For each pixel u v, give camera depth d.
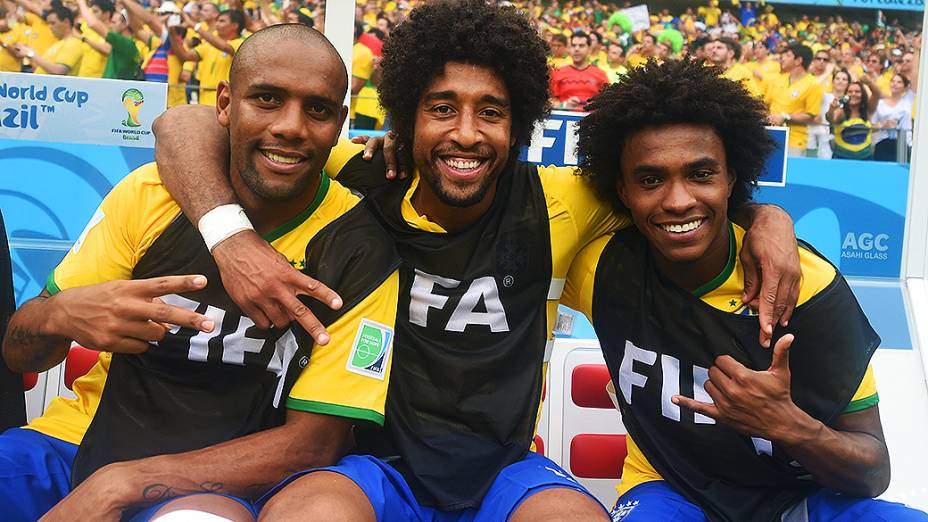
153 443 1.38
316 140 1.36
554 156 2.18
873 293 2.32
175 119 1.49
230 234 1.31
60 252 2.24
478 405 1.47
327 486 1.22
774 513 1.51
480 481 1.41
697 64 1.53
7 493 1.34
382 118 2.58
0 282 1.62
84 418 1.55
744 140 1.52
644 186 1.48
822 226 2.40
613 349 1.61
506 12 1.52
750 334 1.50
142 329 1.26
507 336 1.52
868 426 1.49
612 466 2.05
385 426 1.49
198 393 1.42
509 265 1.53
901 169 2.43
